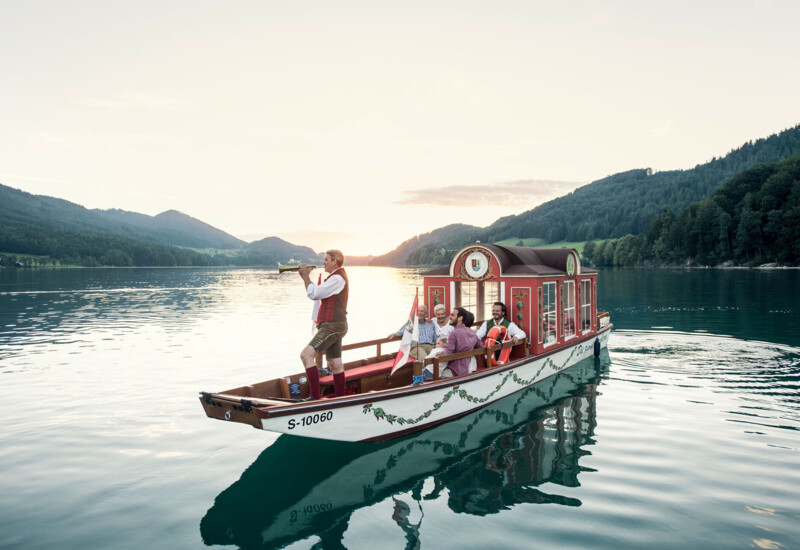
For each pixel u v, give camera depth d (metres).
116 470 7.29
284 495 6.49
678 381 12.17
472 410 9.84
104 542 5.34
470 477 6.91
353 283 73.31
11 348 17.34
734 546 5.04
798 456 7.42
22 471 7.24
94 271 141.25
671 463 7.22
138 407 10.41
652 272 93.75
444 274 12.68
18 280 77.06
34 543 5.31
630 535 5.29
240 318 27.11
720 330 20.14
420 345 10.40
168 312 30.38
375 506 6.14
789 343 17.08
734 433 8.47
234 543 5.31
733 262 113.12
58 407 10.40
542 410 10.00
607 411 9.85
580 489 6.42
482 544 5.18
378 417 8.02
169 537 5.45
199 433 8.88
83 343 18.44
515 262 12.38
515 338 11.29
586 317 15.22
